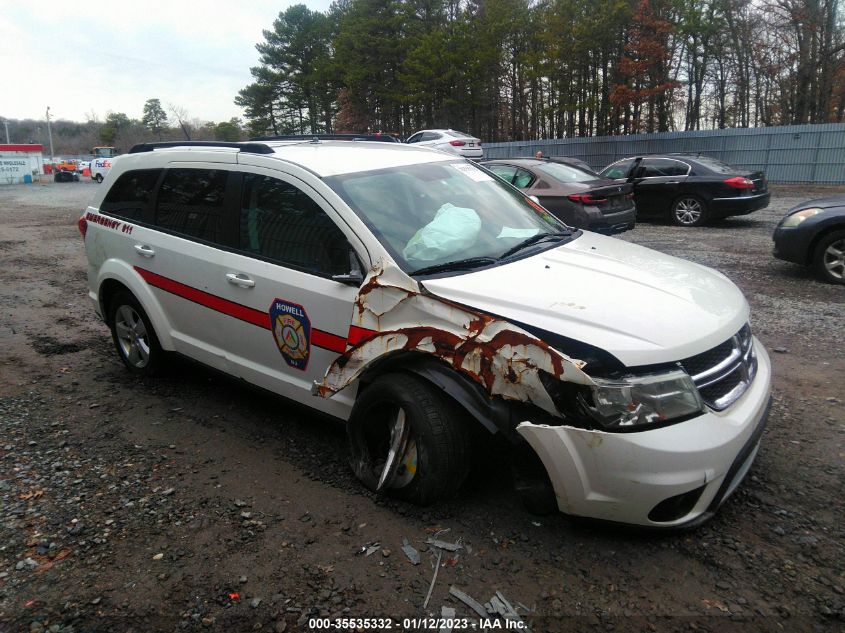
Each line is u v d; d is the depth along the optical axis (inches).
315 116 2142.0
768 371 132.4
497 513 126.9
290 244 146.8
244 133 2551.7
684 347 108.2
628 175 561.9
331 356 138.2
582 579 108.0
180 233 174.4
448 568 111.5
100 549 119.2
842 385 187.0
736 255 389.7
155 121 3870.6
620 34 1244.5
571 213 393.1
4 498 136.6
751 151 967.6
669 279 131.8
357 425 134.2
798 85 1249.4
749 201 512.1
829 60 1223.5
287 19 2047.2
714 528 121.0
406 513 127.7
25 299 321.7
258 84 2090.3
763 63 1309.1
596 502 108.0
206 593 107.3
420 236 137.5
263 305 150.6
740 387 119.2
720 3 1226.0
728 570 109.4
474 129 1761.8
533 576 109.0
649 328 109.6
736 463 111.2
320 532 122.6
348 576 110.3
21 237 556.4
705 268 150.5
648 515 106.9
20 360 226.4
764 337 234.2
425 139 1002.1
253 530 123.9
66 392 196.4
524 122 1750.7
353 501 132.8
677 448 103.3
